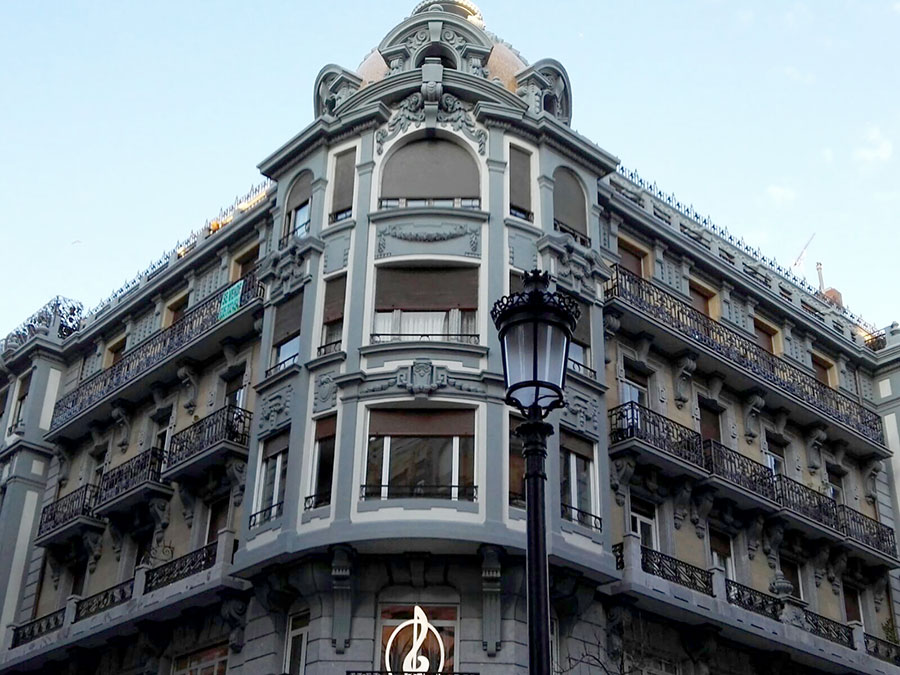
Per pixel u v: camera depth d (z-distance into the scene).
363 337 23.23
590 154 27.06
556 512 22.06
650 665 23.80
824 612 29.25
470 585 21.14
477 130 25.62
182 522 26.84
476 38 27.41
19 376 36.00
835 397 32.72
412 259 23.88
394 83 26.09
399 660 20.61
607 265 27.31
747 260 34.31
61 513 30.84
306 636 21.67
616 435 25.14
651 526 25.73
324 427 22.73
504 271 23.91
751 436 29.58
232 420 25.69
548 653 10.17
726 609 24.58
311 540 21.19
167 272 31.94
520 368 11.63
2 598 30.98
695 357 28.36
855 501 32.66
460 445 22.02
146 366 30.09
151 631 25.33
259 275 26.80
